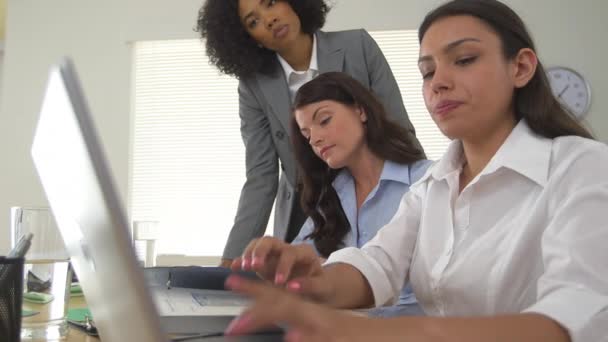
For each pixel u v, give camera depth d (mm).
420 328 457
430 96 893
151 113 4043
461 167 1002
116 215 398
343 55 2033
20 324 747
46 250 972
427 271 999
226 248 2109
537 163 857
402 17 3723
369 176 1670
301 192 1817
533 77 891
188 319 896
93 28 4062
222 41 2062
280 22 1938
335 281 908
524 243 844
